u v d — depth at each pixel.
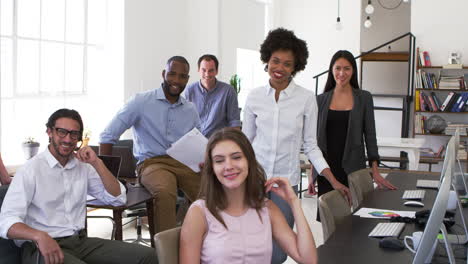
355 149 3.95
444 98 9.31
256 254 2.12
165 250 2.00
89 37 6.43
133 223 5.70
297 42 3.00
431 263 2.24
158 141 4.23
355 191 3.63
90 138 6.48
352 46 10.60
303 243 2.15
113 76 6.69
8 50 5.35
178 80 4.18
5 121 5.38
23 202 2.80
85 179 3.13
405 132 9.44
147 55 7.14
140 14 6.94
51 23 5.86
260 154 3.14
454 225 2.91
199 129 4.51
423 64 9.26
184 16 8.11
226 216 2.12
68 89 6.16
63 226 2.96
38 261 2.68
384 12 10.27
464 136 9.02
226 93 5.87
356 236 2.59
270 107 3.11
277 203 3.02
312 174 4.13
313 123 3.21
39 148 5.78
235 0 9.25
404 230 2.73
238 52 10.31
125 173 4.80
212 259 2.08
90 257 2.98
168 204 3.88
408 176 4.59
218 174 2.09
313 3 10.85
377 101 10.30
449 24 9.30
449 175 1.74
